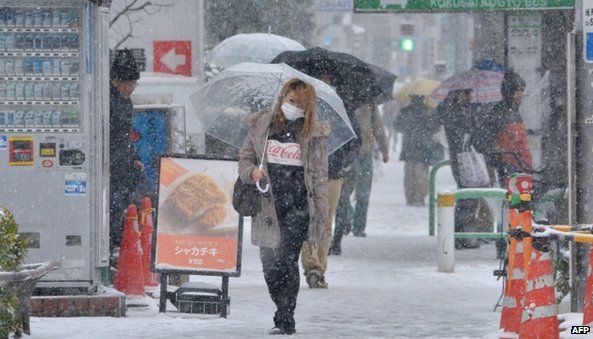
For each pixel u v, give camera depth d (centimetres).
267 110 2505
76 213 2723
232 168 2783
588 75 2452
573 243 2461
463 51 10188
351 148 3659
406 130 6606
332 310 2944
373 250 4528
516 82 4272
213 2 6172
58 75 2711
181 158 2788
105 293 2762
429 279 3659
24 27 2700
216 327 2583
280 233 2477
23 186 2712
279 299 2506
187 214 2769
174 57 4469
